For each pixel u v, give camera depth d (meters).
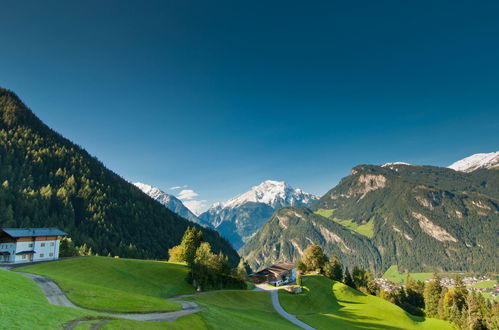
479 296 159.75
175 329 40.56
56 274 73.25
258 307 88.56
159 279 88.94
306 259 183.62
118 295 54.75
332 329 80.06
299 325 76.50
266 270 143.00
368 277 196.25
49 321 30.73
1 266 81.06
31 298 41.97
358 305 119.56
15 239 91.31
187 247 123.50
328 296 122.31
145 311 48.06
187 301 67.50
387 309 121.38
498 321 131.12
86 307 44.47
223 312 61.66
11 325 27.02
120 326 34.66
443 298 159.50
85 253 184.50
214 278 96.88
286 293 111.56
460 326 131.62
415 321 119.75
